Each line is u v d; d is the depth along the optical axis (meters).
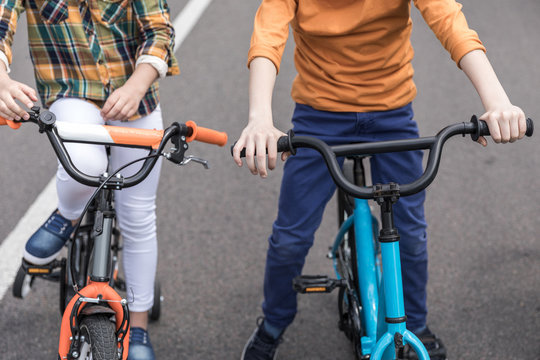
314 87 2.46
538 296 3.38
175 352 2.98
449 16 2.04
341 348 3.04
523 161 4.82
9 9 2.19
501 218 4.11
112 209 2.02
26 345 2.96
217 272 3.57
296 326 3.19
